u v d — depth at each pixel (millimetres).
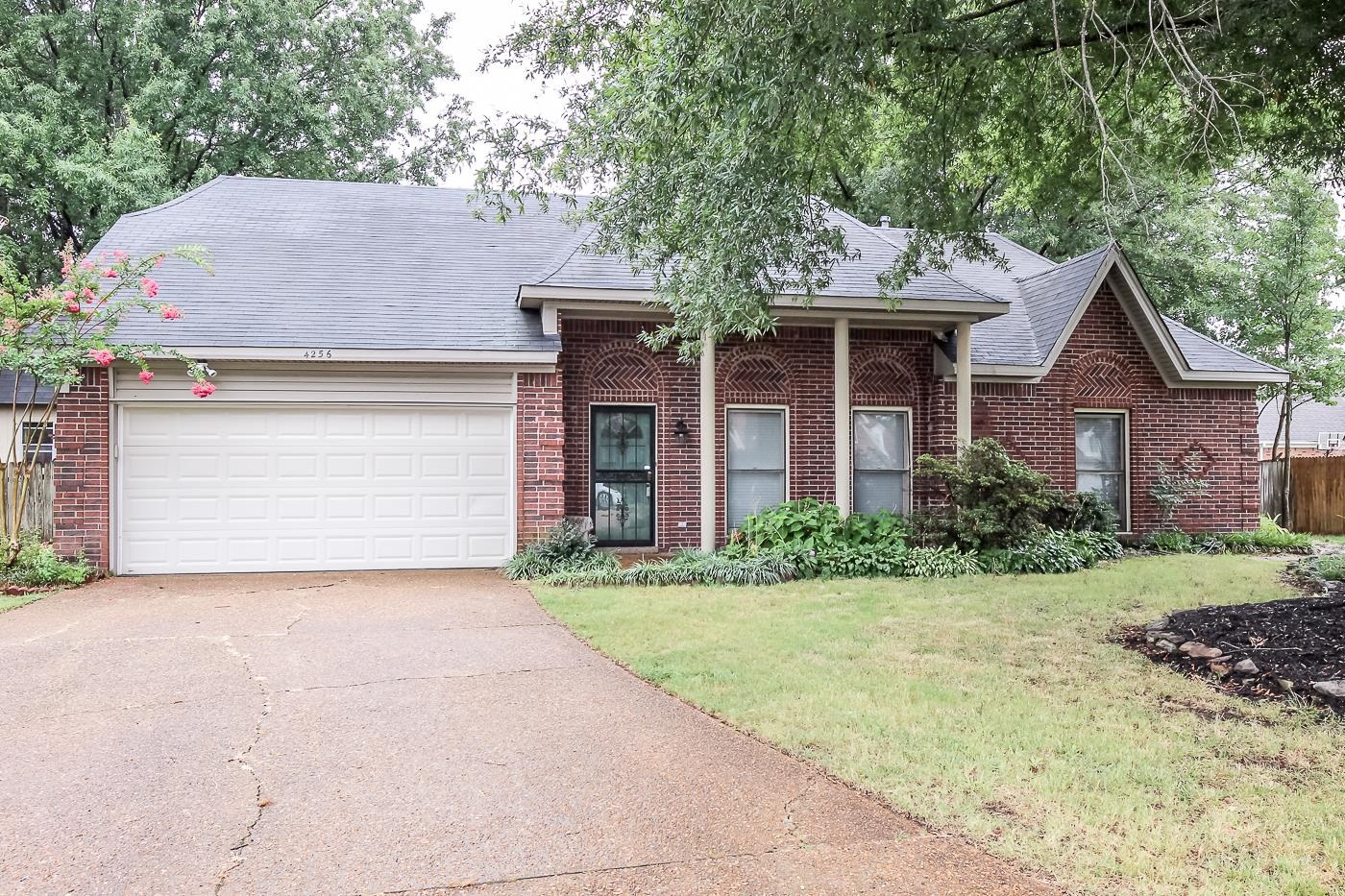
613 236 8188
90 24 21172
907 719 5117
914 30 7012
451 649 6914
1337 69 7879
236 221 13633
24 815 3852
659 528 12633
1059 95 8758
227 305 11469
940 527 11523
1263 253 21172
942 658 6582
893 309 10594
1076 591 9516
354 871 3367
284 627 7719
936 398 13469
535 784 4230
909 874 3332
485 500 11711
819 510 11625
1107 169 9438
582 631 7477
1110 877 3289
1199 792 4070
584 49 7223
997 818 3807
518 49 7254
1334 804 3936
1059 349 13672
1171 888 3197
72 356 9836
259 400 11172
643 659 6516
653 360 12633
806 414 13102
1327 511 17688
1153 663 6492
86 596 9383
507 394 11711
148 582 10438
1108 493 14789
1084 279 14156
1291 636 6418
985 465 11664
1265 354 22250
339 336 11156
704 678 6008
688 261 7699
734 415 13039
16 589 9609
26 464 10469
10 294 10070
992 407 14023
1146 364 14789
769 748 4703
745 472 13039
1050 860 3416
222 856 3488
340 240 13539
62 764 4453
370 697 5625
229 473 11188
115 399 10859
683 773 4355
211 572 11109
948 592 9508
